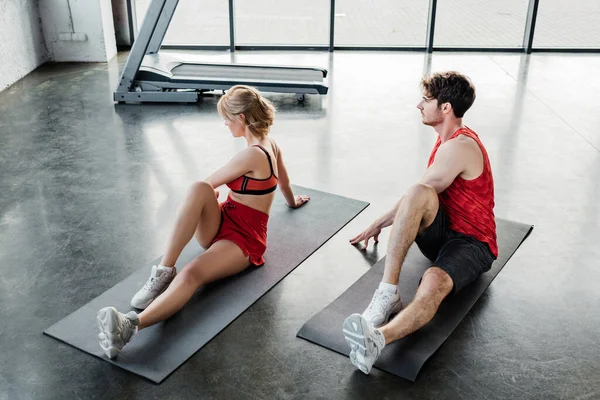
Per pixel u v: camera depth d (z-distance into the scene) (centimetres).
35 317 231
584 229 303
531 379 200
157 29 559
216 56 686
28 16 606
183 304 222
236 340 218
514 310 237
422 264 265
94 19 637
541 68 641
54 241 288
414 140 433
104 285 253
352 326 189
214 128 453
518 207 326
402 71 627
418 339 216
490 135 439
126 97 505
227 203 254
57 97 527
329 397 192
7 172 368
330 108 505
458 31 723
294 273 261
